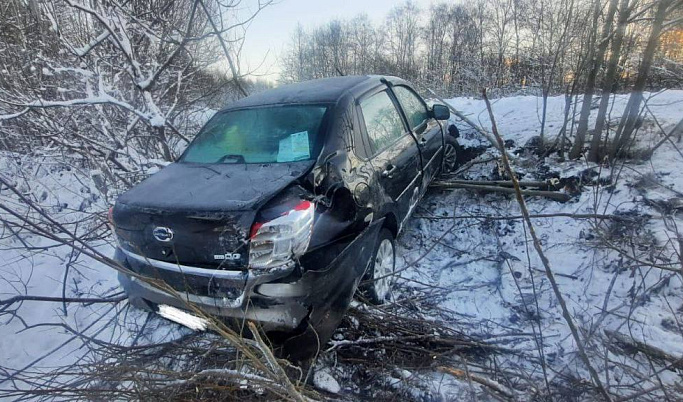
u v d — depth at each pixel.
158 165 4.62
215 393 2.29
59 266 4.05
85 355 2.60
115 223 2.50
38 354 2.98
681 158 3.91
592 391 2.12
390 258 3.22
